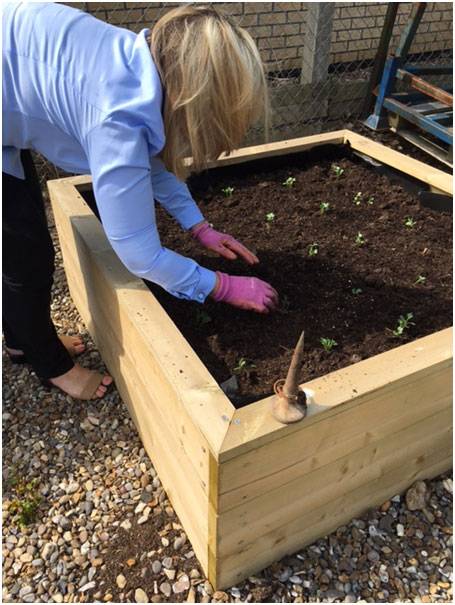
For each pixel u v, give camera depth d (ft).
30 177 5.85
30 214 5.42
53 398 7.13
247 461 4.02
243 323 5.75
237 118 4.16
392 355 4.77
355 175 8.73
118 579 5.26
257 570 5.24
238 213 7.83
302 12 13.98
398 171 8.52
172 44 3.97
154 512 5.82
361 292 6.24
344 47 15.75
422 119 11.91
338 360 5.27
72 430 6.73
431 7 16.57
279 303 6.03
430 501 5.98
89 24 4.38
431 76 15.89
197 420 4.03
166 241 7.12
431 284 6.39
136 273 4.77
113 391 7.20
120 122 3.95
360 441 4.80
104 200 4.26
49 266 5.81
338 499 5.26
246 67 3.97
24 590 5.22
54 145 4.90
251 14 13.35
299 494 4.76
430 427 5.45
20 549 5.55
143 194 4.28
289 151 8.89
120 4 11.74
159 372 4.72
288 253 6.92
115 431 6.71
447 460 6.16
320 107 13.73
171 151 4.40
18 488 6.02
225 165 8.51
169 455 5.33
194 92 3.89
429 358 4.75
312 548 5.48
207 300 6.03
